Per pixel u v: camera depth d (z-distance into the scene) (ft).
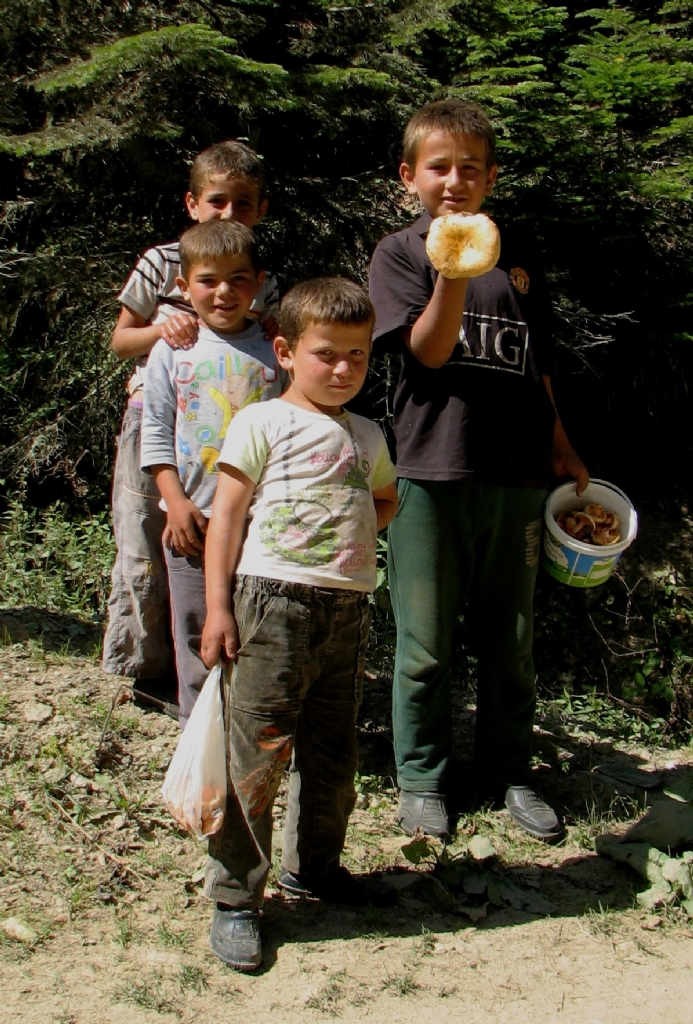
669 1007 9.00
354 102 16.08
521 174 16.75
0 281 18.06
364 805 11.94
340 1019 8.43
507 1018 8.66
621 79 16.75
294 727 8.91
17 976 8.51
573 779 13.48
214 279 10.12
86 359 18.16
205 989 8.62
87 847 10.11
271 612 8.69
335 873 10.00
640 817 12.52
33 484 19.20
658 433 19.21
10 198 17.81
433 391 10.93
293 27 16.79
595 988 9.19
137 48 14.12
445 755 11.73
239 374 10.30
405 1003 8.72
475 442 10.89
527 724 12.10
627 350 18.35
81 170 16.65
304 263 17.34
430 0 16.60
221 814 8.76
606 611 17.19
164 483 10.17
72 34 15.99
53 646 13.80
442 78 17.43
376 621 16.51
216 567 8.82
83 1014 8.15
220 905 9.13
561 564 11.93
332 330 8.75
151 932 9.26
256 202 11.51
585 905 10.42
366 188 17.21
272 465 8.89
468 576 11.46
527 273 11.51
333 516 8.87
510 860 11.23
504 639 11.78
